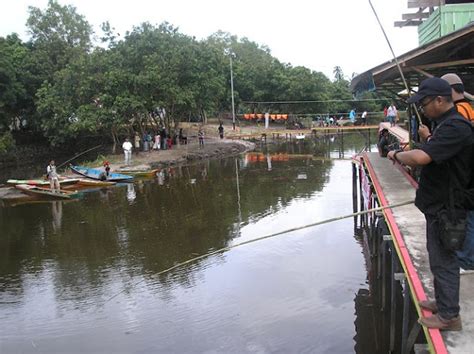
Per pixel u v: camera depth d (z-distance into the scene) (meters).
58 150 38.84
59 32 42.62
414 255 6.00
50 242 14.16
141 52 32.50
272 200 18.78
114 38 33.69
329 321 8.48
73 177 24.97
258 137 44.50
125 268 11.67
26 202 19.92
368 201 11.89
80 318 9.06
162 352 7.68
